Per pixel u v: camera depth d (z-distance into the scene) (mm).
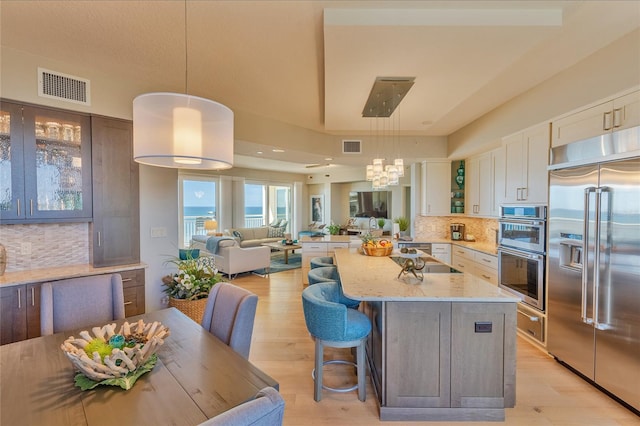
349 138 5238
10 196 2479
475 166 4875
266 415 779
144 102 1482
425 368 2039
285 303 4520
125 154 3053
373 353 2480
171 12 1981
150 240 3338
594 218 2305
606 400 2232
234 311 1772
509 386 2023
